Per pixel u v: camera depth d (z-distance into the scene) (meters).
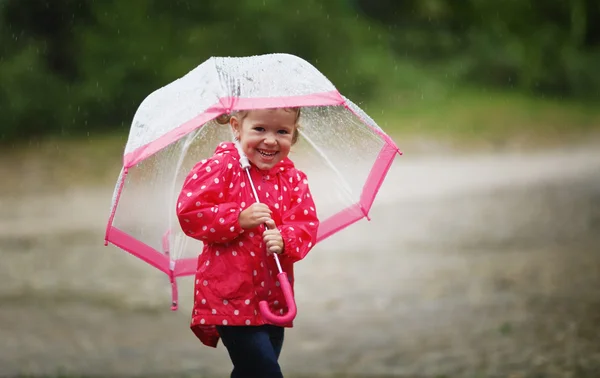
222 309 8.19
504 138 50.22
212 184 8.16
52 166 42.25
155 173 8.90
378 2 72.12
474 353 13.26
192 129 7.85
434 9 70.50
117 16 54.56
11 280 20.50
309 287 18.97
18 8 53.50
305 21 59.44
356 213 9.35
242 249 8.24
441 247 22.66
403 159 43.59
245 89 8.06
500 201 29.95
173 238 9.13
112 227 8.69
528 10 70.19
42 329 16.05
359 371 12.67
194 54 55.38
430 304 16.77
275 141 8.27
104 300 18.42
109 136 50.09
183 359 13.89
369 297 17.72
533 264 19.78
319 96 8.14
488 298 16.89
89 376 12.88
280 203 8.48
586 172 36.53
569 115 57.75
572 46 69.38
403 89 61.53
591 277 18.11
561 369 12.21
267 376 8.18
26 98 50.72
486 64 67.25
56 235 26.53
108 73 53.09
